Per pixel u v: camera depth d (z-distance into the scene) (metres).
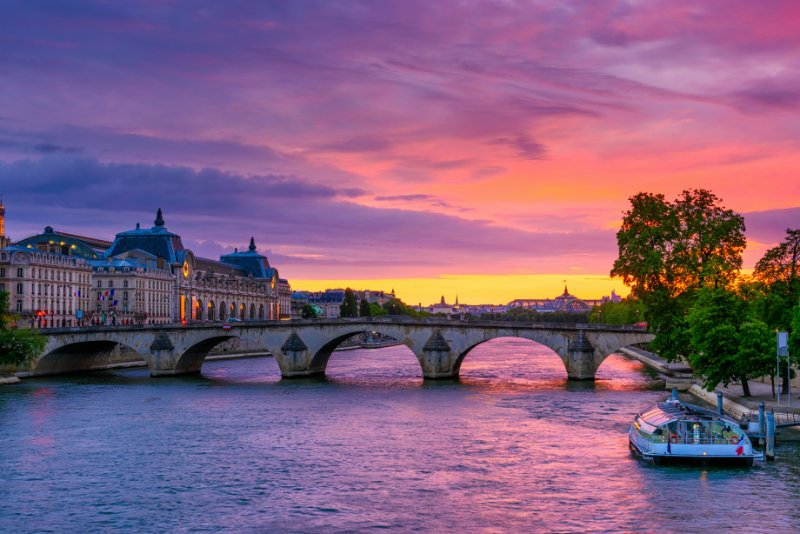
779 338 89.62
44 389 134.50
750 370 97.25
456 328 149.50
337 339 157.75
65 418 102.06
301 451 81.75
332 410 108.25
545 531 57.38
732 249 119.56
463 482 69.50
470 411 105.88
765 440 78.25
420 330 151.25
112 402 117.38
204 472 73.69
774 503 62.72
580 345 141.62
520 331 145.75
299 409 109.44
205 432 92.12
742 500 63.47
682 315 117.25
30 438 88.88
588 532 57.09
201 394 127.38
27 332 143.75
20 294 196.88
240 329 158.75
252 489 68.19
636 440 78.81
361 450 81.94
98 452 81.88
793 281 116.50
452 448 82.31
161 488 68.69
